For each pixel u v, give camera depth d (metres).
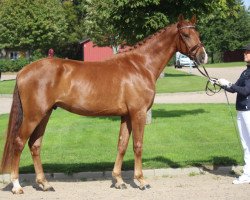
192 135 12.03
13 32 44.09
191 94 23.69
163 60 7.71
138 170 7.52
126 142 7.68
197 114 15.91
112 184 7.88
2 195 7.25
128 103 7.38
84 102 7.23
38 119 7.15
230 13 31.19
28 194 7.29
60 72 7.18
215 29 62.69
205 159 9.23
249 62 7.80
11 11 43.38
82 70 7.31
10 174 7.89
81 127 13.76
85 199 6.95
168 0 12.13
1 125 14.36
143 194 7.19
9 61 47.91
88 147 10.78
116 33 13.30
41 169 7.57
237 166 8.84
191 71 41.44
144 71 7.54
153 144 10.91
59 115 16.88
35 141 7.52
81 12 61.81
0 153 10.01
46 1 45.84
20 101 7.22
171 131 12.63
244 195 7.00
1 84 28.77
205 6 12.52
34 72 7.14
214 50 63.94
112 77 7.36
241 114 7.84
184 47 7.65
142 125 7.44
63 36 49.12
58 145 11.10
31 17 43.94
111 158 9.49
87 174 8.43
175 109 17.38
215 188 7.50
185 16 12.41
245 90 7.63
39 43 45.75
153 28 12.31
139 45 7.73
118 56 7.63
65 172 8.45
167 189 7.50
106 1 12.91
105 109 7.35
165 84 28.06
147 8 12.29
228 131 12.56
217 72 38.59
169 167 8.73
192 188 7.53
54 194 7.28
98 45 41.34
